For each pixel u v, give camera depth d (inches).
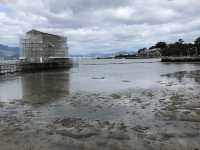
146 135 214.2
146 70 1423.5
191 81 682.8
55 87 622.2
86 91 533.3
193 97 402.3
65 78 938.1
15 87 636.7
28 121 271.6
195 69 1316.4
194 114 281.0
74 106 359.3
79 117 289.7
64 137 213.2
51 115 302.4
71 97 448.8
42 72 1378.0
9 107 360.8
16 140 206.7
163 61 3127.5
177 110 306.7
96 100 409.4
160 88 547.8
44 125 253.6
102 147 189.6
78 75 1110.4
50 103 389.1
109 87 605.3
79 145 194.2
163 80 752.3
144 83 682.2
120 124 253.3
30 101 412.2
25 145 194.9
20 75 1127.6
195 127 233.5
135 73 1181.7
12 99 438.6
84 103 382.9
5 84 719.7
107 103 378.9
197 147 183.0
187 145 187.5
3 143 199.8
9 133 226.2
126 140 203.2
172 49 4207.7
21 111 330.0
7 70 1225.4
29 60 1626.5
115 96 450.0
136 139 204.8
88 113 311.0
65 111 325.4
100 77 969.5
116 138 208.8
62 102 396.2
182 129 228.4
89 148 188.1
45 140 206.1
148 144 192.5
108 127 242.5
